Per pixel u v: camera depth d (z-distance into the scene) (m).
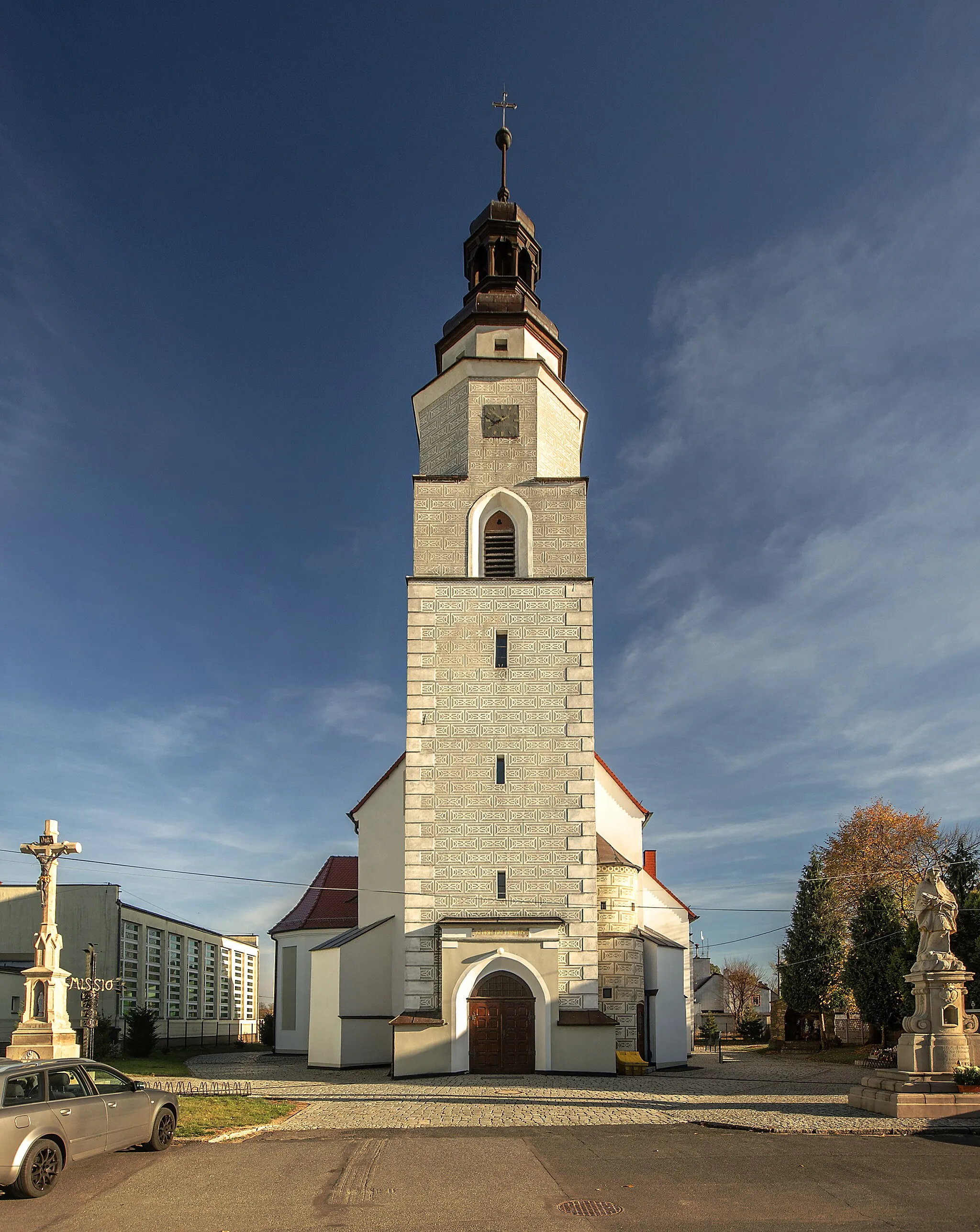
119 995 53.47
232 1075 33.41
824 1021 49.47
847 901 55.16
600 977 34.81
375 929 36.84
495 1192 14.32
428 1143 18.48
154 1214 13.09
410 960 31.92
